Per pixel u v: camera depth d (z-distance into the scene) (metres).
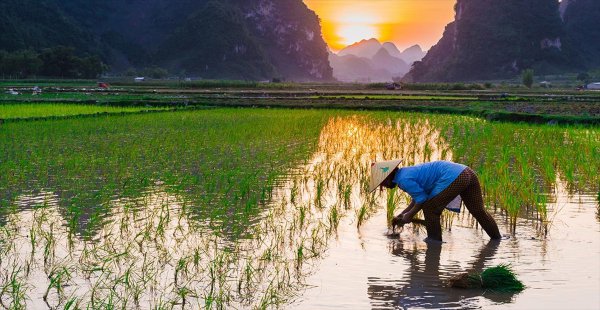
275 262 5.81
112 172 10.73
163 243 6.38
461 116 25.88
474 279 5.09
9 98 34.59
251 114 25.94
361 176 10.61
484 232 7.05
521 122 21.97
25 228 6.93
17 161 11.88
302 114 26.12
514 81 159.75
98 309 4.54
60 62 111.25
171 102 32.41
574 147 13.53
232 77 199.25
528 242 6.55
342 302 4.77
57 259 5.79
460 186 6.46
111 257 5.77
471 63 196.62
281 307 4.66
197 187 9.48
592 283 5.16
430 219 6.66
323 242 6.58
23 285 5.07
